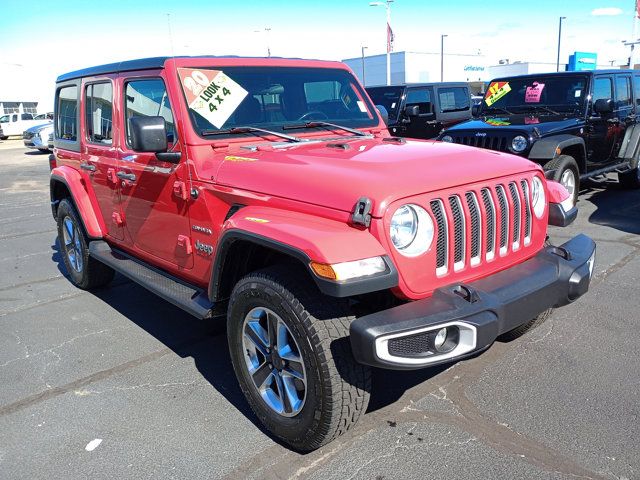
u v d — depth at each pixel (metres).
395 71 50.25
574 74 8.12
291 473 2.67
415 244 2.58
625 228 6.77
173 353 4.03
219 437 2.99
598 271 5.24
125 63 4.03
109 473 2.73
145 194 3.87
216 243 3.29
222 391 3.47
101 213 4.75
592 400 3.14
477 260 2.85
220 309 3.26
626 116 8.69
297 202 2.75
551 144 6.97
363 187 2.55
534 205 3.23
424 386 3.39
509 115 8.41
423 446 2.82
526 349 3.78
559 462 2.65
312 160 3.02
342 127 3.95
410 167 2.78
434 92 11.76
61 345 4.24
